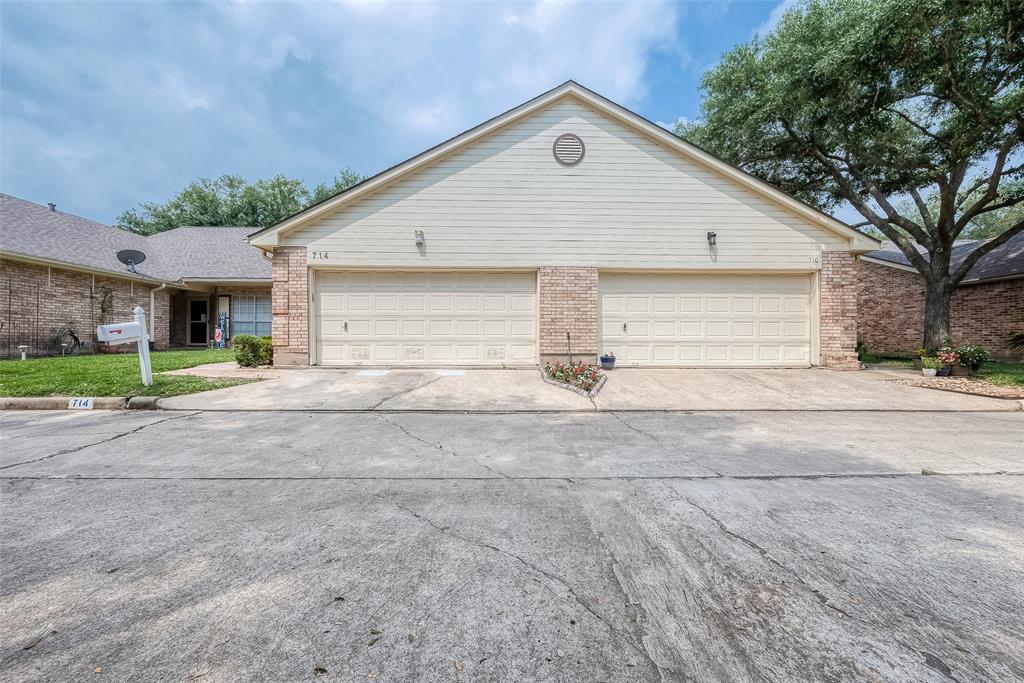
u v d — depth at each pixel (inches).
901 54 374.9
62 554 101.3
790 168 613.3
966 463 172.4
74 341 545.3
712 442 203.8
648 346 406.6
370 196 395.2
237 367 399.9
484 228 398.0
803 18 456.1
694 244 402.6
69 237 608.1
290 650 71.7
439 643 73.2
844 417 260.2
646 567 96.3
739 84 550.6
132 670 67.6
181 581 90.9
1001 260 561.3
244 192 1272.1
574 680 65.8
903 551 103.6
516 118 397.1
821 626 77.9
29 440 200.1
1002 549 104.7
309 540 108.3
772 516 122.5
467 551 102.9
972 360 369.1
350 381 341.4
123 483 147.5
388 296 403.5
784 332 410.9
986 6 323.3
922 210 511.8
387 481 150.6
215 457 177.0
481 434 217.3
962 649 72.4
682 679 66.1
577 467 166.6
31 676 66.2
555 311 397.7
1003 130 395.2
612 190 401.4
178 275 682.8
